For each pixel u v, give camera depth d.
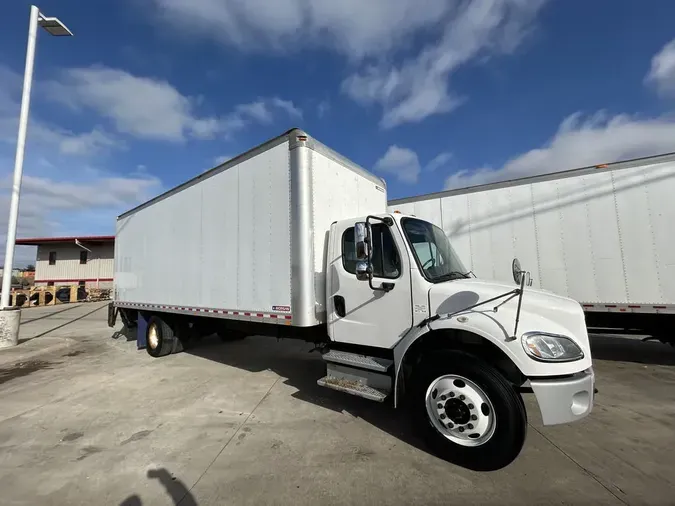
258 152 5.10
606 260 6.18
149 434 3.96
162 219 7.32
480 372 3.08
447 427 3.28
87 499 2.82
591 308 6.26
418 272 3.77
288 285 4.59
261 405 4.80
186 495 2.85
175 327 7.84
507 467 3.16
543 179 6.80
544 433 3.82
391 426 4.10
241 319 5.27
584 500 2.69
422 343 3.74
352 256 4.34
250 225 5.19
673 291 5.66
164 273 7.17
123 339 10.50
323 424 4.17
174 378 6.14
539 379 2.90
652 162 5.89
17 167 9.57
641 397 4.82
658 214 5.81
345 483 2.97
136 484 3.02
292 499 2.78
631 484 2.89
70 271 29.44
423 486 2.91
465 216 7.56
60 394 5.41
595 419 4.14
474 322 3.20
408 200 8.28
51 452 3.59
